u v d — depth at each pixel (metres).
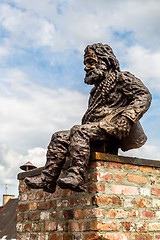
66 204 4.46
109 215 4.04
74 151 3.93
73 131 4.04
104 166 4.15
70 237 4.27
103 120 4.21
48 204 4.82
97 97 4.51
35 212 5.07
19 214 5.41
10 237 9.73
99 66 4.48
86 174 4.18
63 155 4.18
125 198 4.24
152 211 4.45
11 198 12.95
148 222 4.37
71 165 3.93
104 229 3.97
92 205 4.04
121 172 4.30
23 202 5.38
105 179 4.12
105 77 4.50
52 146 4.21
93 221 3.97
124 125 4.10
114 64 4.48
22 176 5.51
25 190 5.41
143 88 4.33
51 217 4.71
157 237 4.40
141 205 4.37
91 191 4.08
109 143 4.40
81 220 4.15
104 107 4.45
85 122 4.58
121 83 4.40
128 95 4.34
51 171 4.14
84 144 3.97
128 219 4.19
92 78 4.48
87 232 4.04
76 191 3.95
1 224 10.65
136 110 4.16
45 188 4.14
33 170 5.27
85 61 4.57
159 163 4.69
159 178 4.67
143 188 4.46
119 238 4.05
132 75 4.42
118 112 4.28
